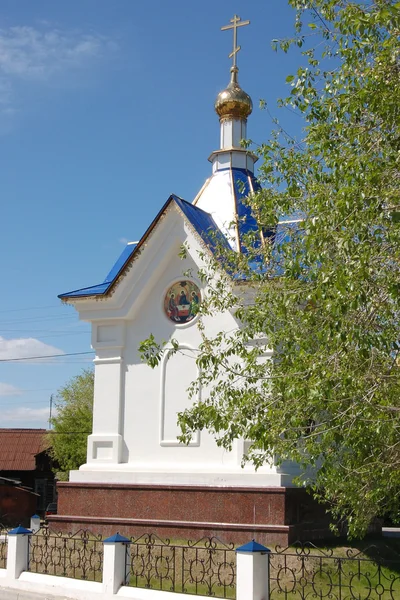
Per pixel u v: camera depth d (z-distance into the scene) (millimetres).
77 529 16812
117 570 11664
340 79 10203
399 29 9219
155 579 13039
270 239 13039
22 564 13453
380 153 9781
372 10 9625
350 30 9555
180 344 17406
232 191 20141
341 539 16375
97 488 17078
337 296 8891
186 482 16109
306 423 11391
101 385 18203
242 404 11445
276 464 12008
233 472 15734
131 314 18078
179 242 17656
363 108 9961
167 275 17938
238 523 15125
